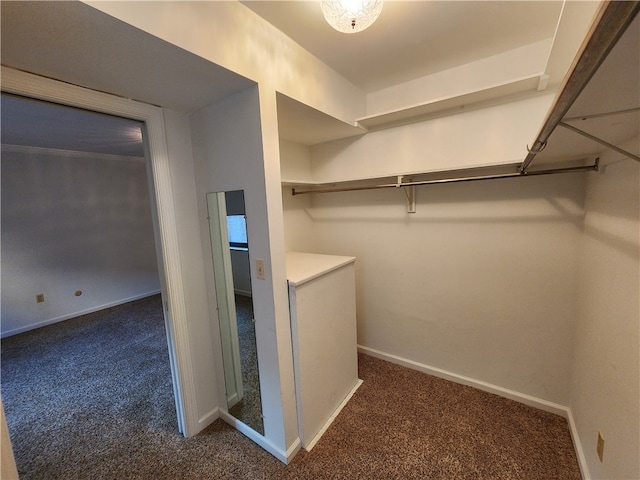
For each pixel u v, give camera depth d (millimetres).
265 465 1569
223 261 1674
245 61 1248
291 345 1594
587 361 1466
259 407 1682
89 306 4125
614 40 370
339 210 2611
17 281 3496
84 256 4070
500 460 1542
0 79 1042
